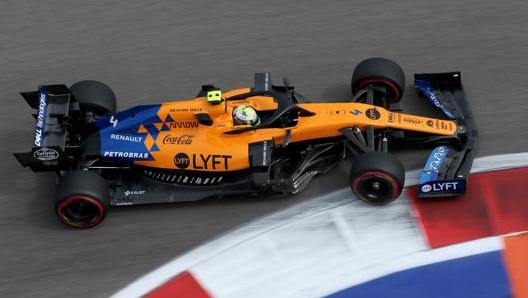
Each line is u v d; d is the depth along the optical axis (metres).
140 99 40.94
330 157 35.44
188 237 33.25
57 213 32.91
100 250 33.12
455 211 32.69
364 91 36.38
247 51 43.06
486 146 35.78
